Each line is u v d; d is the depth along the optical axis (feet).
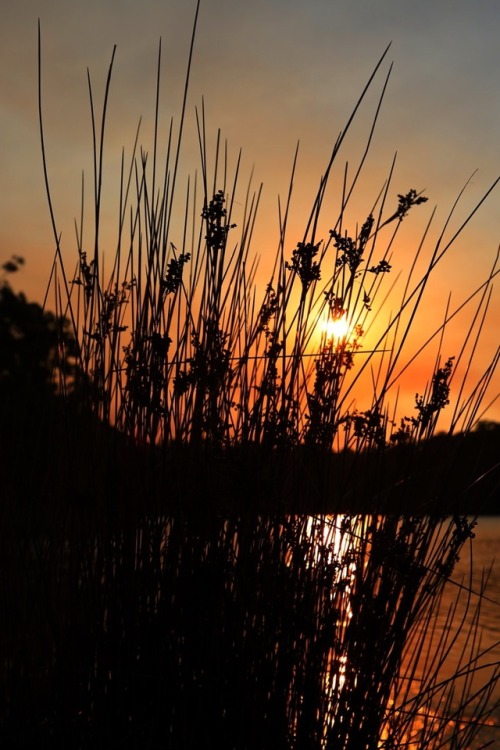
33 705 5.94
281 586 5.99
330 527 6.22
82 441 6.33
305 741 5.93
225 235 6.21
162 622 5.92
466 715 9.39
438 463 6.29
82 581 6.05
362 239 6.13
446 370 6.15
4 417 6.59
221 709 5.87
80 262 6.37
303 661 6.07
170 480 6.13
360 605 6.11
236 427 6.33
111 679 5.91
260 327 6.31
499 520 79.82
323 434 6.17
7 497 6.47
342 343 6.25
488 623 15.48
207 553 6.00
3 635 6.23
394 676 6.20
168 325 6.38
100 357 6.26
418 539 6.08
